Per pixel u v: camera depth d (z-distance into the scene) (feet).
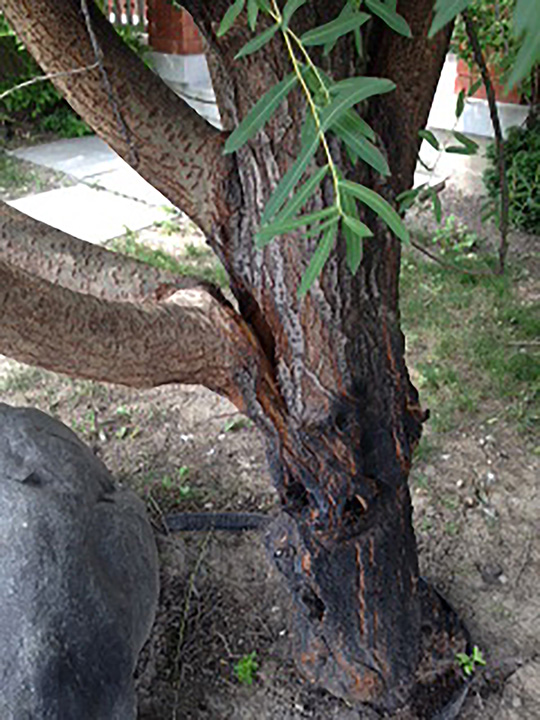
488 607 9.56
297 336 6.52
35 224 6.74
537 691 8.56
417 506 11.06
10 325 5.22
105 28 6.02
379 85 3.37
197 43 25.29
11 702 6.64
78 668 7.06
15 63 25.29
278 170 5.93
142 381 6.15
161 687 8.75
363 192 3.46
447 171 21.44
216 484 11.64
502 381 13.41
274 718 8.37
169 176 6.40
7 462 8.04
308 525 7.14
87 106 6.09
